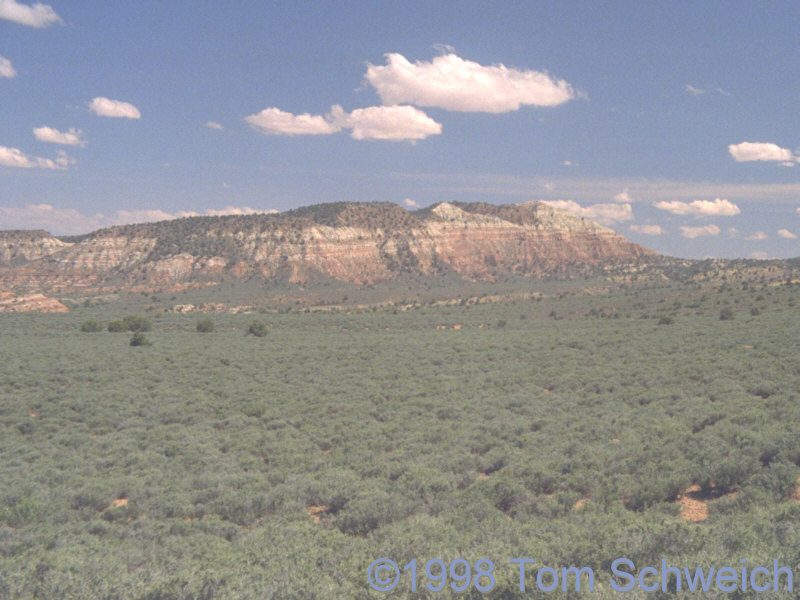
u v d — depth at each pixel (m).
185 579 8.77
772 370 27.61
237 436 24.31
